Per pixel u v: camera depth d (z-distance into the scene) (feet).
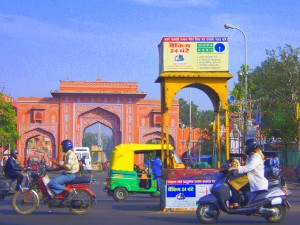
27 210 41.39
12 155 56.18
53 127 187.83
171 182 42.68
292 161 114.32
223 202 34.78
